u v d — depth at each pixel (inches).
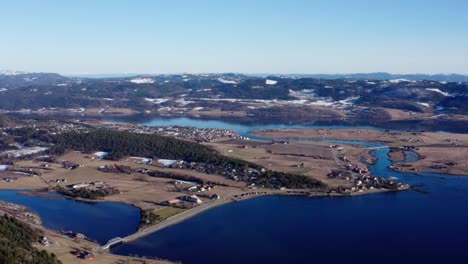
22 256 5807.1
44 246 6884.8
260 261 7017.7
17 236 6683.1
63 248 6963.6
